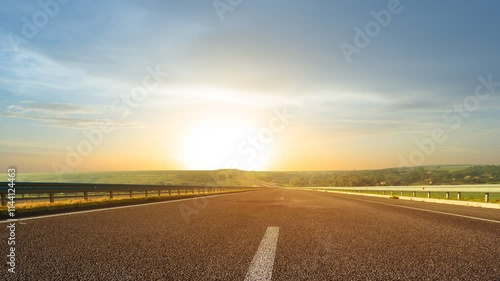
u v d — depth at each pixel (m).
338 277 3.09
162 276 3.14
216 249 4.39
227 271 3.30
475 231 6.04
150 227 6.59
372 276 3.12
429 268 3.40
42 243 4.84
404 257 3.90
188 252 4.21
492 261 3.71
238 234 5.68
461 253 4.12
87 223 7.27
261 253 4.11
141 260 3.78
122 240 5.10
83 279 3.04
